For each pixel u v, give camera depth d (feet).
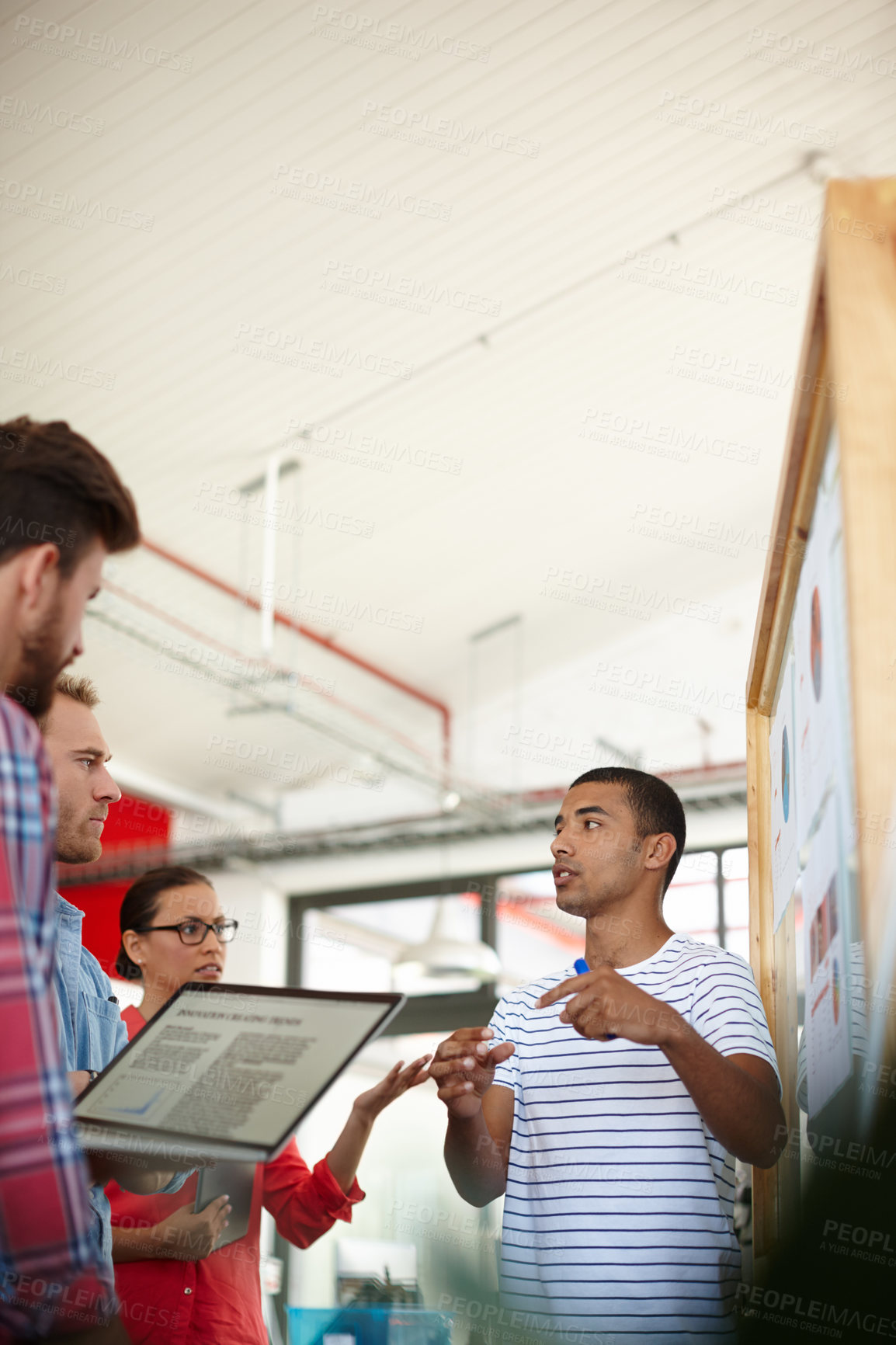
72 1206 2.54
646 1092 5.18
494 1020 5.97
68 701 6.28
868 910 2.99
